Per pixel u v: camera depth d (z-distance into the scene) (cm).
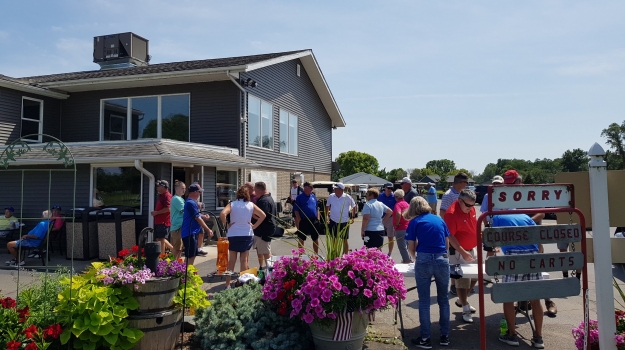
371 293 430
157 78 1510
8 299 432
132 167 1209
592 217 399
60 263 1043
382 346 473
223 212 729
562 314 645
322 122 2422
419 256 518
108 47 2056
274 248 1288
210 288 768
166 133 1595
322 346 448
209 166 1401
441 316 520
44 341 414
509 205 403
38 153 1241
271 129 1800
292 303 441
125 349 434
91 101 1669
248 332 454
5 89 1498
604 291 391
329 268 450
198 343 488
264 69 1742
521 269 403
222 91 1546
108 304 430
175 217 900
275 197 1831
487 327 587
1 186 1284
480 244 399
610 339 386
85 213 1085
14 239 1175
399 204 913
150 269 473
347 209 956
